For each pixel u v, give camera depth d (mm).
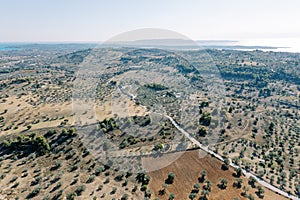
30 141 69625
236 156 71125
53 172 58562
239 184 58531
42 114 90688
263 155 78500
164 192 51781
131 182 53719
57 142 68688
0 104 105188
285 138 94125
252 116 103375
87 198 50094
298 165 75750
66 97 110438
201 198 51812
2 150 69250
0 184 55219
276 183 64688
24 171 59688
